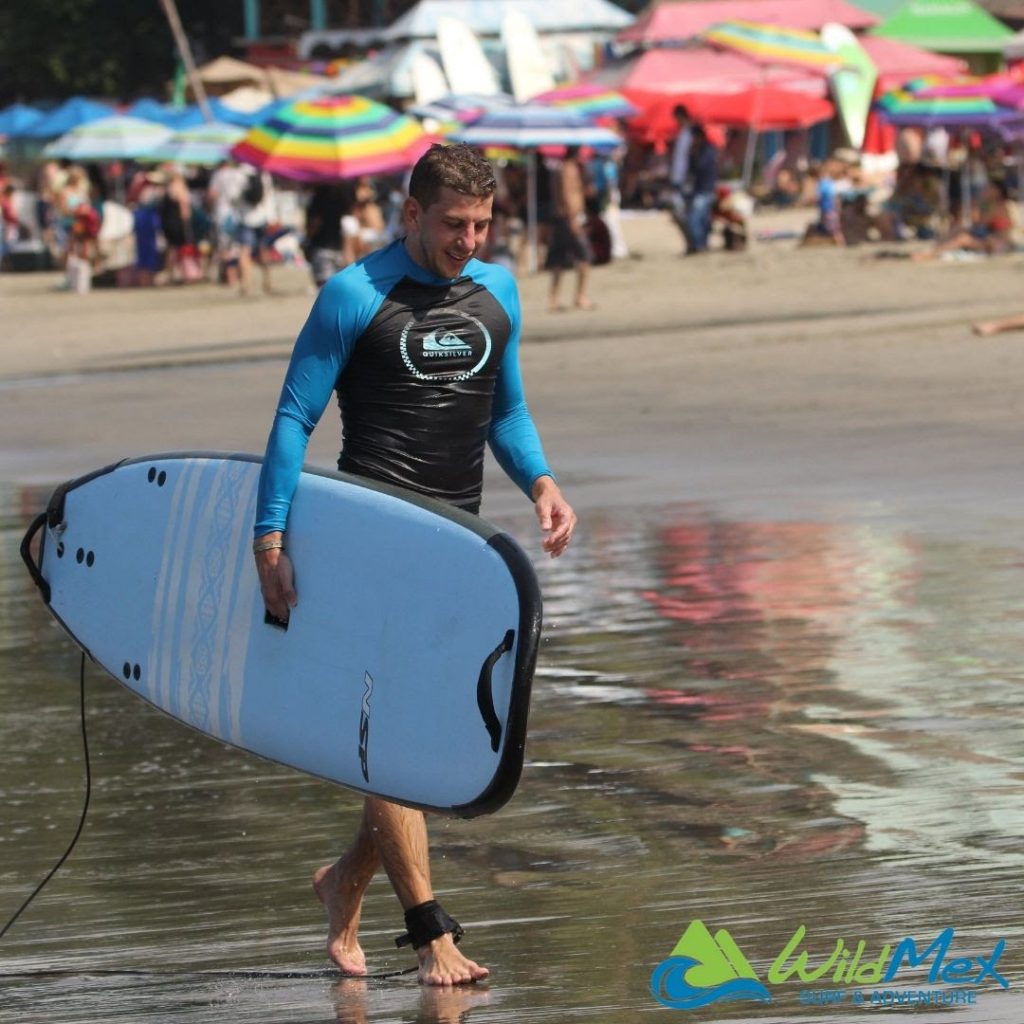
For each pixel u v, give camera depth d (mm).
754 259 100125
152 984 15227
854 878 16719
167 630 16531
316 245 91875
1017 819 18219
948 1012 13656
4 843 19047
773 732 21891
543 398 56031
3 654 28078
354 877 15578
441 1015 14180
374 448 15398
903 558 31875
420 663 14641
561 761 21094
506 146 97438
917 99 103625
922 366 57406
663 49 120938
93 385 65375
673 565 32312
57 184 130500
